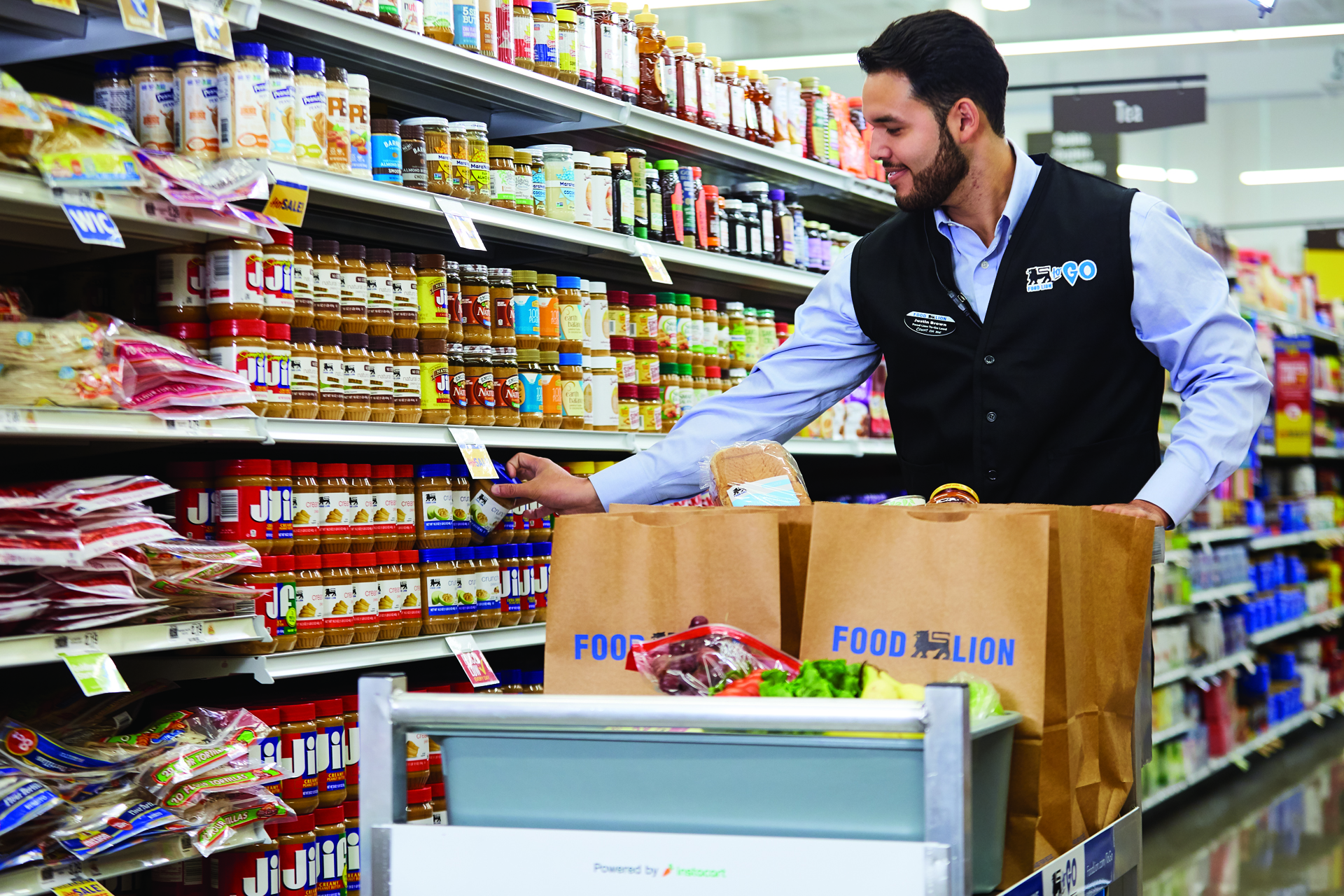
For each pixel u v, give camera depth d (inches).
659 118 136.1
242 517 93.6
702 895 50.1
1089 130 339.6
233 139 91.1
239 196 88.6
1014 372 88.4
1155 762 219.3
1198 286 85.1
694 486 90.8
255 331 93.1
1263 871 185.3
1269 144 540.7
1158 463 90.4
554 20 123.0
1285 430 301.7
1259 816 221.5
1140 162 558.3
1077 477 88.6
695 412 95.1
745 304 185.0
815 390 97.3
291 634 96.8
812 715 48.8
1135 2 426.6
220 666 94.0
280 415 95.8
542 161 125.0
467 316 116.6
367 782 55.1
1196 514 248.1
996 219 89.2
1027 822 55.1
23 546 77.2
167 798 84.2
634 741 52.6
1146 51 488.1
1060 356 87.9
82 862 79.2
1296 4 421.4
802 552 62.7
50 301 100.1
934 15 84.7
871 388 182.2
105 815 80.7
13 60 94.2
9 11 85.5
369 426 103.0
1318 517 327.3
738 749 51.1
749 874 49.6
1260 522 280.8
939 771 47.3
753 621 59.7
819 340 97.5
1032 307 88.0
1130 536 63.9
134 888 95.3
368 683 55.1
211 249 93.2
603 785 53.1
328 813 100.5
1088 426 88.4
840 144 174.2
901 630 57.1
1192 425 80.5
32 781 78.0
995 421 89.1
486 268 118.0
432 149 110.4
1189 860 191.8
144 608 83.1
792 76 474.9
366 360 105.0
